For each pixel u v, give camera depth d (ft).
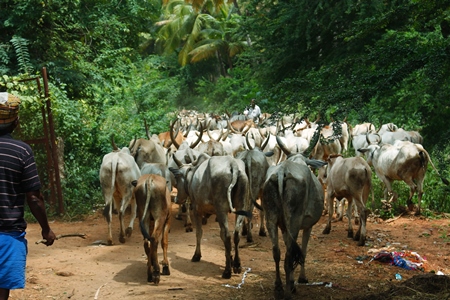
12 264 13.39
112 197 31.48
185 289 22.45
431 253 29.30
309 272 25.36
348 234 32.48
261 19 76.95
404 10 26.86
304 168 21.85
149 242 24.12
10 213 13.52
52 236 14.55
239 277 24.36
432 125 25.55
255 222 36.65
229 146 45.93
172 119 64.08
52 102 38.83
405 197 41.52
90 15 54.13
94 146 47.80
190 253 28.45
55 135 39.73
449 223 36.42
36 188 13.89
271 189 21.36
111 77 57.47
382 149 39.78
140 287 22.66
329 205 32.94
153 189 23.32
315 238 32.30
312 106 23.54
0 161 13.51
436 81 22.38
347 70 25.17
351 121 68.69
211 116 89.66
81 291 22.09
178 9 149.28
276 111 24.40
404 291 20.27
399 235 33.19
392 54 23.00
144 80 64.49
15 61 46.85
